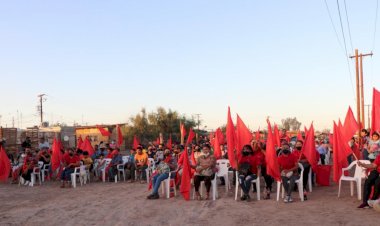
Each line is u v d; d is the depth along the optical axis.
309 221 7.95
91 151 20.22
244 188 10.62
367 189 9.02
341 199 10.33
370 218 8.00
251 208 9.56
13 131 30.80
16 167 17.02
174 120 55.44
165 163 11.91
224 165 12.57
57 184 16.17
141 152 16.47
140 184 15.43
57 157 17.36
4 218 9.23
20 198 12.42
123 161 17.16
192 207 9.99
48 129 46.72
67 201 11.51
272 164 10.20
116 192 13.21
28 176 16.03
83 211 9.84
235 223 8.08
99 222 8.59
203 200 11.02
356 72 28.89
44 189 14.60
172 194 12.01
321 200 10.28
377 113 12.11
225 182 13.37
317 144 19.77
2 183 16.92
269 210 9.22
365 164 9.07
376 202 8.65
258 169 10.66
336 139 11.15
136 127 53.69
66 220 8.87
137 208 10.04
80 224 8.45
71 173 15.10
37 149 19.36
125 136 52.59
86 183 16.30
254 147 11.25
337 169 11.07
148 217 8.94
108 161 17.12
